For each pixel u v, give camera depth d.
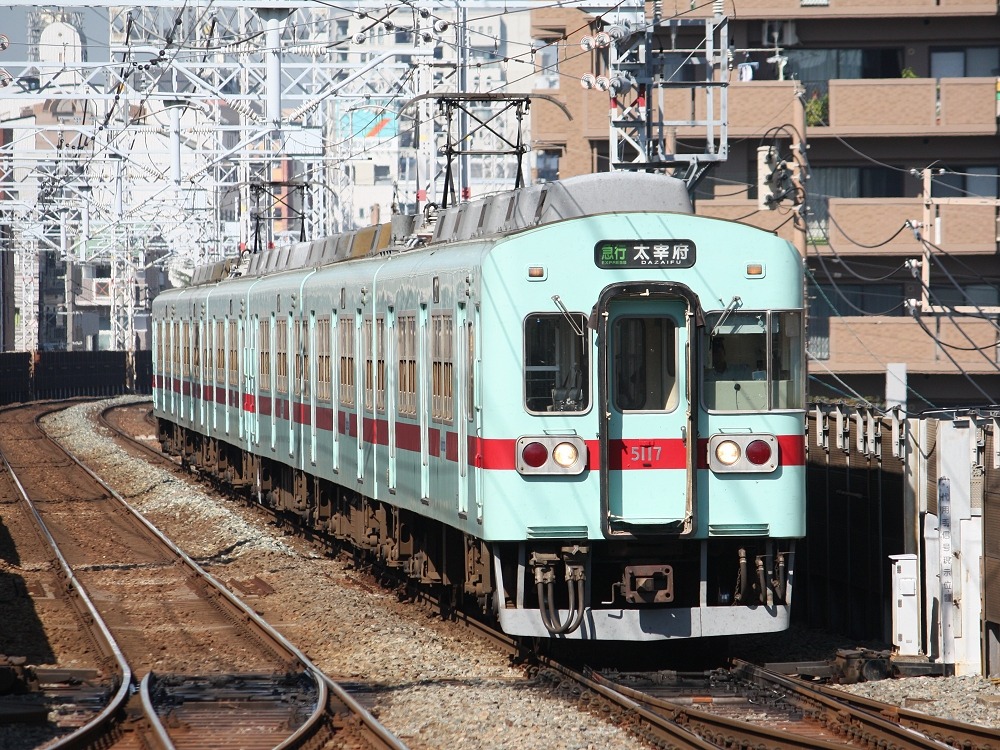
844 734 31.92
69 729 33.66
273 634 44.38
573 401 38.78
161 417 118.69
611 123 74.62
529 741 31.03
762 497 39.50
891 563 41.97
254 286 79.00
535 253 38.72
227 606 51.94
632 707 33.69
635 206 42.47
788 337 39.97
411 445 48.41
